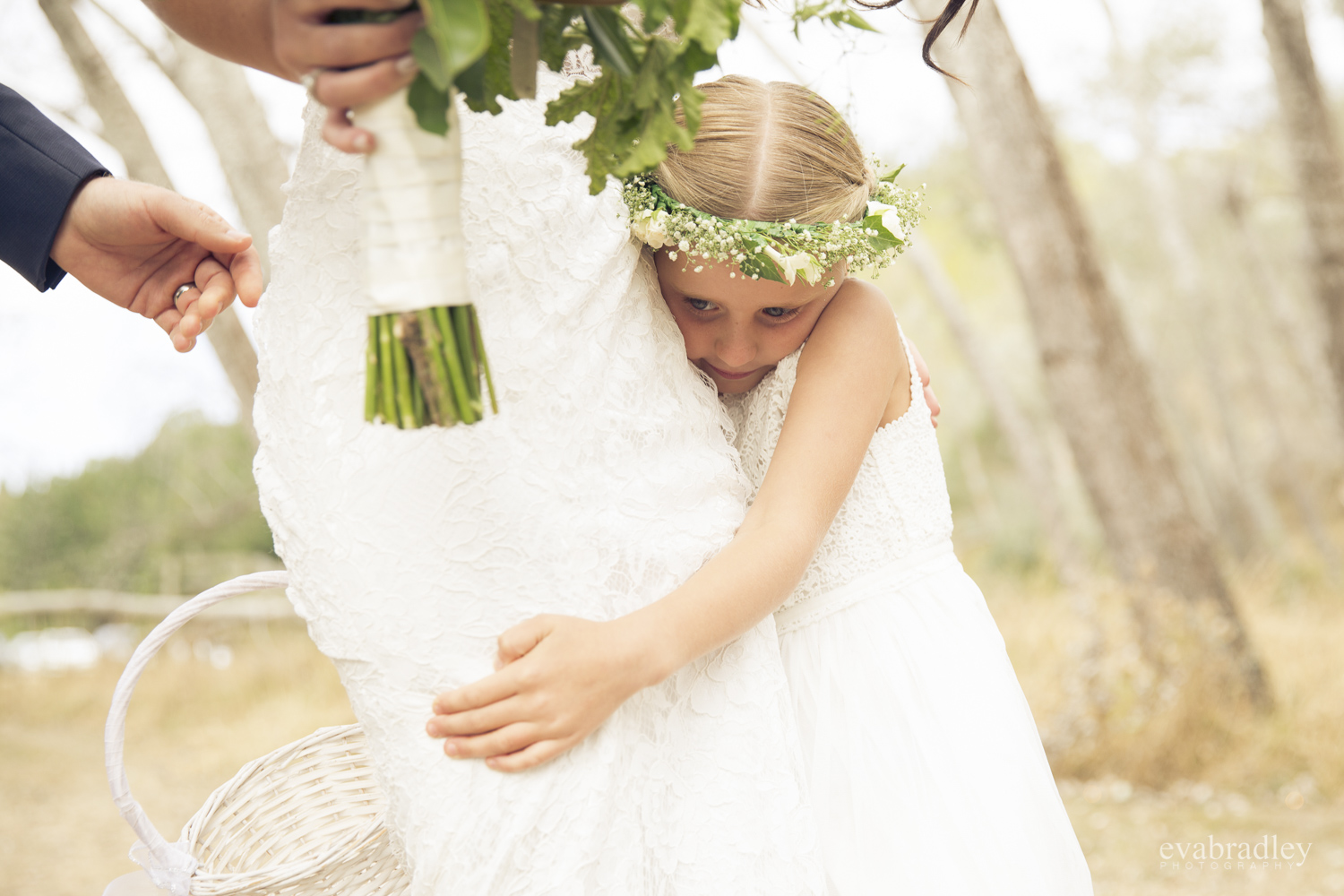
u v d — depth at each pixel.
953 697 1.57
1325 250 7.00
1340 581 9.98
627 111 0.98
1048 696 5.88
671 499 1.36
